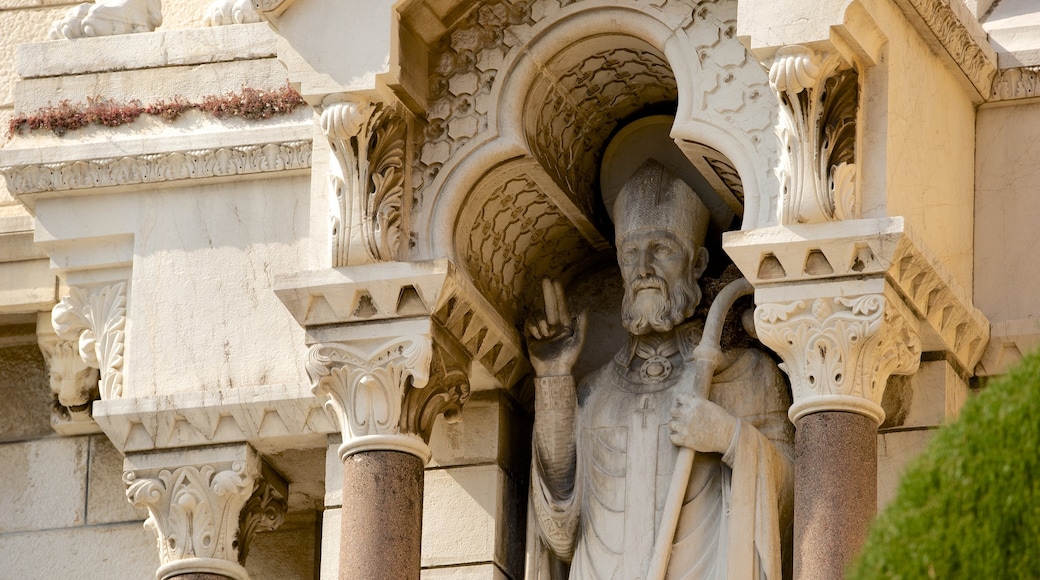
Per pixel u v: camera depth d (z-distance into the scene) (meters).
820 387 19.62
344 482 20.77
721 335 21.33
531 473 21.66
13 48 26.20
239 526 22.16
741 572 20.23
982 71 21.59
